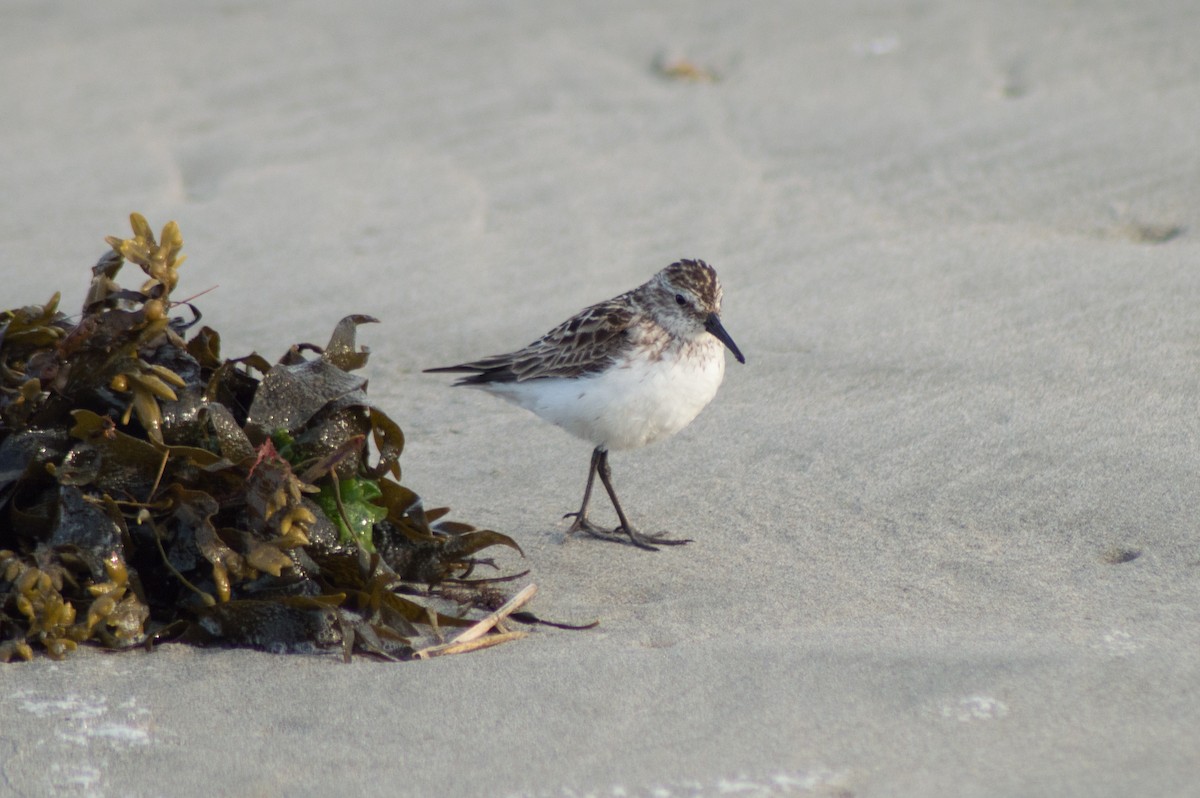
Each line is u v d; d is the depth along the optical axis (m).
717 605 9.40
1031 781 6.77
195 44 24.34
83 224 17.86
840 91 21.00
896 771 6.96
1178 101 19.12
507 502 11.58
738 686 7.94
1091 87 20.08
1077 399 12.03
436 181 19.03
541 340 12.06
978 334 13.64
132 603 8.59
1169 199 16.41
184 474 8.71
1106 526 10.05
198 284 16.14
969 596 9.23
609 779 7.04
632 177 18.75
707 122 20.39
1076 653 8.02
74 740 7.52
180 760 7.35
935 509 10.63
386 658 8.53
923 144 18.86
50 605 8.29
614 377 11.32
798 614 9.13
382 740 7.52
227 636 8.70
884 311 14.44
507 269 16.31
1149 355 12.70
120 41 24.61
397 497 9.47
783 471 11.56
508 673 8.26
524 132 20.47
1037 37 22.11
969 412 12.08
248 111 21.61
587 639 8.85
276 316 15.23
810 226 16.89
